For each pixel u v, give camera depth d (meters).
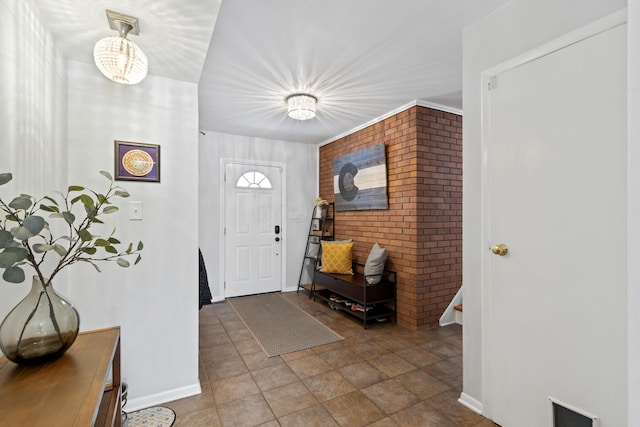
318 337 2.92
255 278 4.55
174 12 1.34
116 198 1.80
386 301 3.29
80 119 1.72
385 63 2.36
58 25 1.41
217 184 4.29
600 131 1.28
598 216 1.29
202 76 2.56
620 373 1.22
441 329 3.15
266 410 1.82
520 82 1.59
